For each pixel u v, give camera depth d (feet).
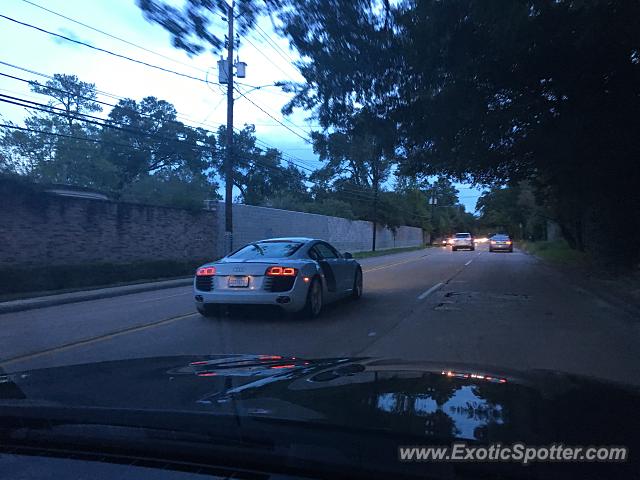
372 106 38.75
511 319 33.96
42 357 24.44
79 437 7.83
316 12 30.12
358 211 205.26
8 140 124.98
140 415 7.97
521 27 30.27
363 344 26.25
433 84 36.83
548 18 30.22
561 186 66.49
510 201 168.76
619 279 54.54
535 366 22.07
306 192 202.80
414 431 7.02
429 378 10.11
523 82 38.04
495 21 29.99
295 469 6.88
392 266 89.40
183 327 31.42
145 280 71.41
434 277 65.87
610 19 28.99
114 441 7.67
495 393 8.94
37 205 64.85
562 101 40.96
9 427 8.25
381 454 6.61
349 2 29.68
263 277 31.40
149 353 24.79
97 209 73.67
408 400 8.47
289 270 31.42
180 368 11.88
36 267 60.90
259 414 7.74
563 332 29.60
